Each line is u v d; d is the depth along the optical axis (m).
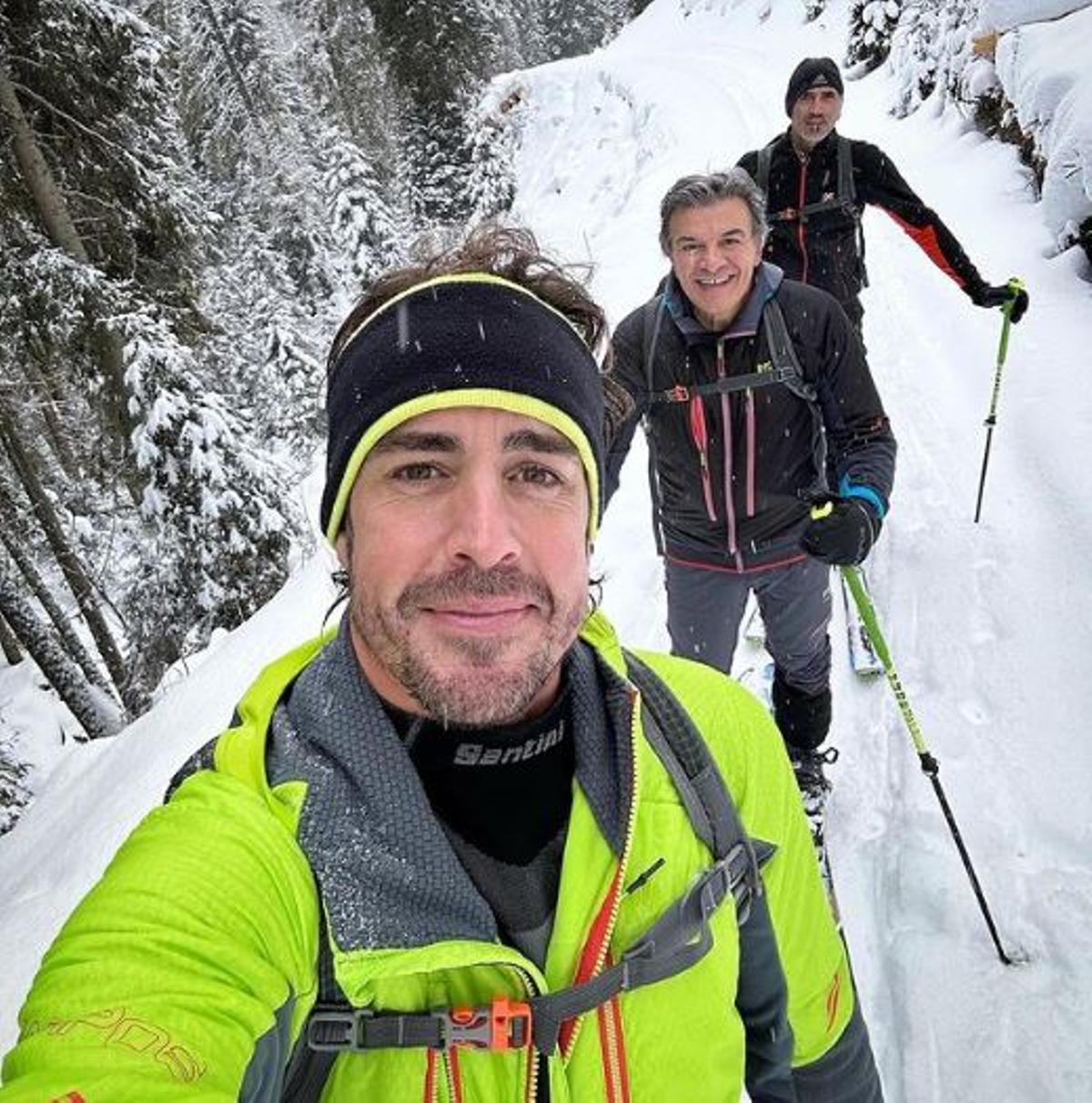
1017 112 9.03
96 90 9.08
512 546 0.94
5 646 17.61
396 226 21.36
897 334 7.38
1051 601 4.01
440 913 0.90
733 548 2.91
